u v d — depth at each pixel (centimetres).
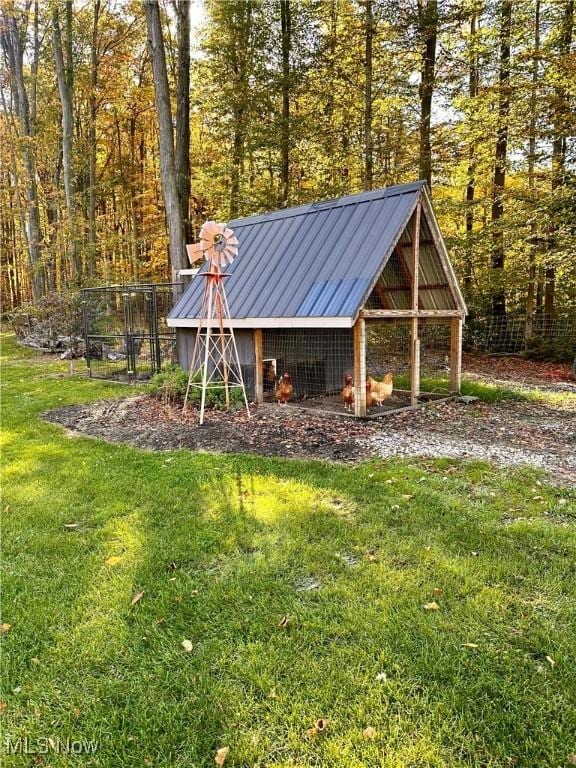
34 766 197
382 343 1279
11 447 621
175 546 359
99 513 421
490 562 327
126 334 1164
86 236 2080
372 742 201
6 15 2108
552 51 1266
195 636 266
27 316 2009
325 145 1554
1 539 380
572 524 383
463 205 1461
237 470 509
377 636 260
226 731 209
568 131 1170
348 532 370
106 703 225
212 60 1673
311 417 735
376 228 735
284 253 842
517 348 1442
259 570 324
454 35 1453
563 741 201
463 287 1523
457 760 193
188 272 1045
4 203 2798
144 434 667
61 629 274
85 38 2094
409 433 646
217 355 895
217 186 1848
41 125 2314
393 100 1534
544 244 1250
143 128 2386
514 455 553
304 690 227
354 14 1420
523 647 252
